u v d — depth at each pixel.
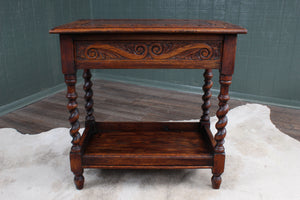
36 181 2.10
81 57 1.79
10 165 2.29
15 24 3.46
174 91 4.29
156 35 1.74
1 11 3.26
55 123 3.15
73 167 1.95
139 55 1.78
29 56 3.71
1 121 3.19
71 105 1.86
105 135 2.37
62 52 1.76
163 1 4.14
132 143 2.21
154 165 1.99
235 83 3.99
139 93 4.18
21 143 2.63
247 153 2.47
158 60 1.79
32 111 3.49
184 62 1.80
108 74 4.87
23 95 3.70
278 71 3.69
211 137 2.15
